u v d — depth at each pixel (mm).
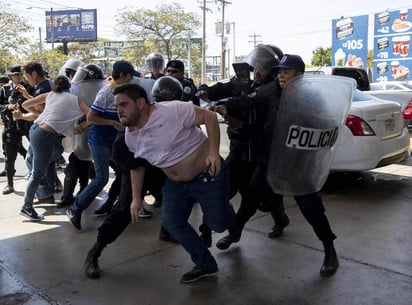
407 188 5645
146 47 40062
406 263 3430
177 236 3137
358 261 3471
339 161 5148
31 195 4605
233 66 3668
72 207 4332
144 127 2770
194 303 2926
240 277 3260
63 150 5031
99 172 4289
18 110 4953
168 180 3105
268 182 3244
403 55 24188
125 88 2701
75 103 4527
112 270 3428
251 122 3307
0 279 3307
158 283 3213
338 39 27156
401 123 5660
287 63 3082
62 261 3609
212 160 2818
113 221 3305
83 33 52312
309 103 2975
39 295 3066
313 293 3008
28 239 4109
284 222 4027
